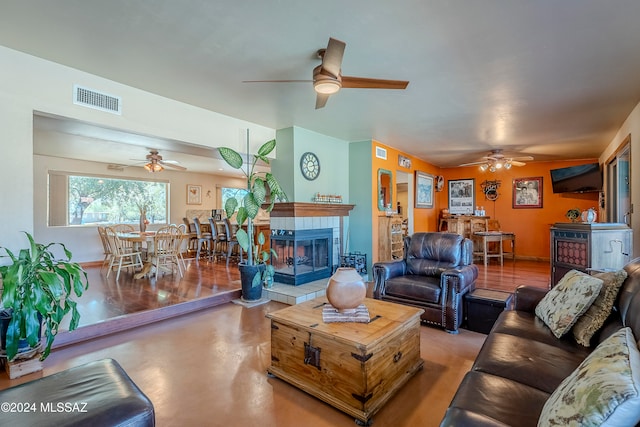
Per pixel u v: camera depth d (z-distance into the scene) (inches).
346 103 137.1
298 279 175.3
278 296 160.6
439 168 328.8
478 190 317.1
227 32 84.0
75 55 98.0
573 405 35.4
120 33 85.4
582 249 141.3
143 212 234.7
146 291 163.9
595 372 37.4
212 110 148.1
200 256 298.5
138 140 137.3
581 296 73.0
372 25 80.0
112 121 116.9
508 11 73.9
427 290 123.6
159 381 85.2
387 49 91.7
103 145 204.2
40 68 100.7
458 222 289.4
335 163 205.2
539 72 106.6
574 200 273.7
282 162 180.4
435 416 70.9
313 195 187.9
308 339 79.0
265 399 77.2
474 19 77.0
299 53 95.3
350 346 70.7
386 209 223.6
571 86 118.3
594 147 224.7
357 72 106.5
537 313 87.3
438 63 100.3
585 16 75.6
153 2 71.8
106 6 73.5
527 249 294.2
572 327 73.2
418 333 91.6
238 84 118.3
